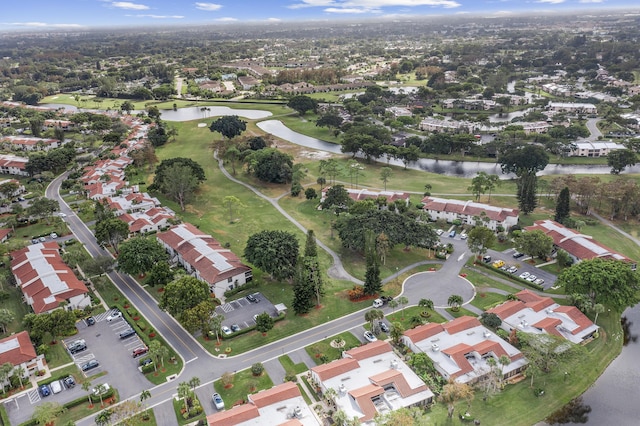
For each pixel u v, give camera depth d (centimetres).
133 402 10088
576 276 14038
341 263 17288
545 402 10900
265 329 13175
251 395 10662
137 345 12938
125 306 14675
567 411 10706
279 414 10169
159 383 11500
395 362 11650
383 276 16375
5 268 16862
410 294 15238
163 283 15175
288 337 13225
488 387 10819
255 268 16975
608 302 13462
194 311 12712
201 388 11331
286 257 15675
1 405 10831
